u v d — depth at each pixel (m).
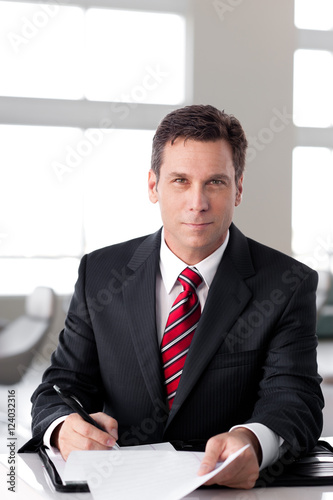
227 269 1.40
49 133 5.77
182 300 1.38
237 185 1.39
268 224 5.67
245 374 1.35
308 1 5.75
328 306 5.58
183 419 1.33
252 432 1.14
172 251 1.42
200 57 5.59
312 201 5.76
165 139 1.31
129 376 1.39
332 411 4.25
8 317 5.64
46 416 1.31
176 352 1.37
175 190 1.30
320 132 5.80
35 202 5.73
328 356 5.48
